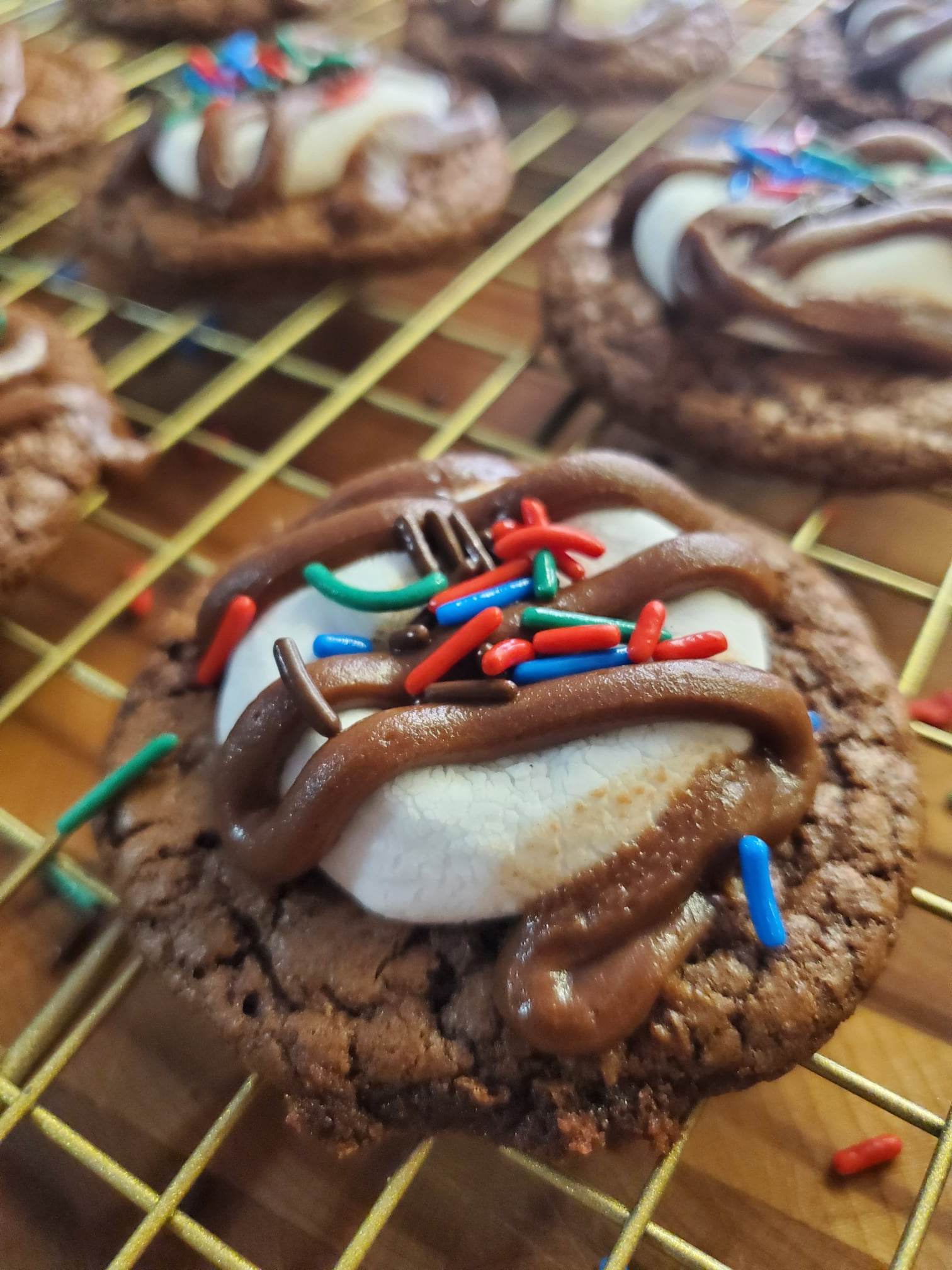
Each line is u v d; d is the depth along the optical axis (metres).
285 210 0.15
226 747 0.09
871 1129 0.09
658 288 0.14
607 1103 0.08
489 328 0.17
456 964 0.08
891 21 0.19
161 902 0.09
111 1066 0.10
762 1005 0.08
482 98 0.18
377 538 0.09
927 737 0.11
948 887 0.11
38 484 0.12
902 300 0.13
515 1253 0.09
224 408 0.16
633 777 0.08
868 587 0.13
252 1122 0.09
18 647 0.13
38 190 0.19
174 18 0.21
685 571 0.09
